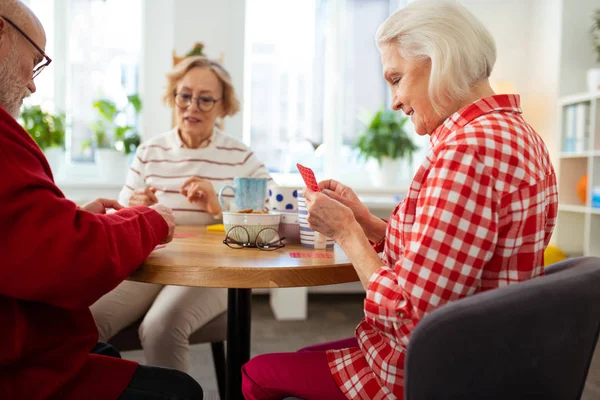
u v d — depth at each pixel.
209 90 2.03
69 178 3.87
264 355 1.11
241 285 0.97
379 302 0.86
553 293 0.74
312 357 1.06
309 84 4.14
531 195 0.84
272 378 1.05
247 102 4.07
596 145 3.25
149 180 2.04
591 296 0.79
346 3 4.13
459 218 0.80
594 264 0.87
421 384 0.72
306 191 1.00
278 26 4.07
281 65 4.10
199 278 0.97
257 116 4.10
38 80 3.79
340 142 4.20
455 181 0.81
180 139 2.10
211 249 1.20
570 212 3.64
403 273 0.83
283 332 3.08
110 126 3.87
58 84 3.83
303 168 1.08
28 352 0.85
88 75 3.87
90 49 3.86
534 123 3.94
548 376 0.78
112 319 1.62
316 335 3.03
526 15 4.02
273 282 0.97
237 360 1.32
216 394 2.16
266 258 1.09
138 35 3.90
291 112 4.14
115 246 0.88
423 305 0.81
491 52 0.95
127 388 0.98
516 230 0.83
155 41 3.77
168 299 1.62
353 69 4.18
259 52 4.06
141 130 3.80
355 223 0.97
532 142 0.89
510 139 0.85
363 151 4.07
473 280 0.81
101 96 3.89
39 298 0.81
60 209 0.82
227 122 3.78
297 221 1.33
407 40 0.95
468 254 0.80
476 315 0.70
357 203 1.32
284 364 1.06
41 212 0.80
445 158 0.83
